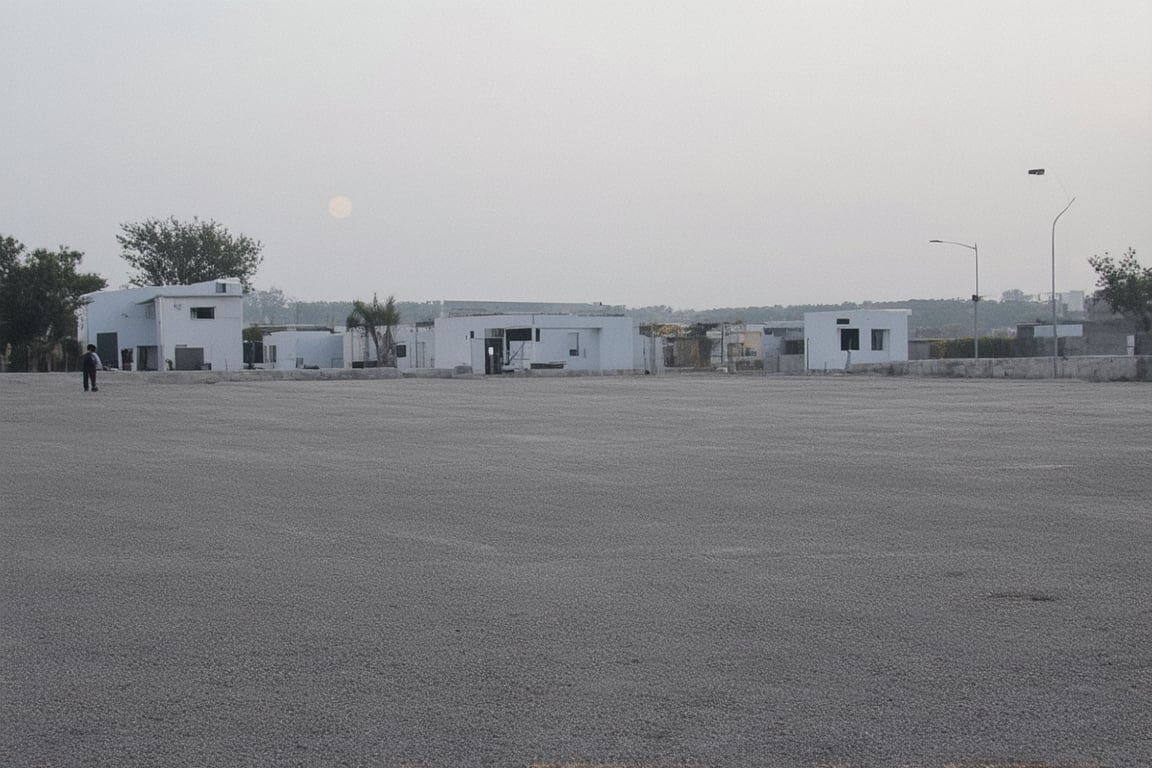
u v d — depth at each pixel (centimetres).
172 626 670
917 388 3819
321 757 458
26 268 7831
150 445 1838
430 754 460
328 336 9088
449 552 900
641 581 787
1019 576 795
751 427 2122
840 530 989
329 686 552
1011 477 1340
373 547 924
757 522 1035
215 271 11006
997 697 530
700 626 661
